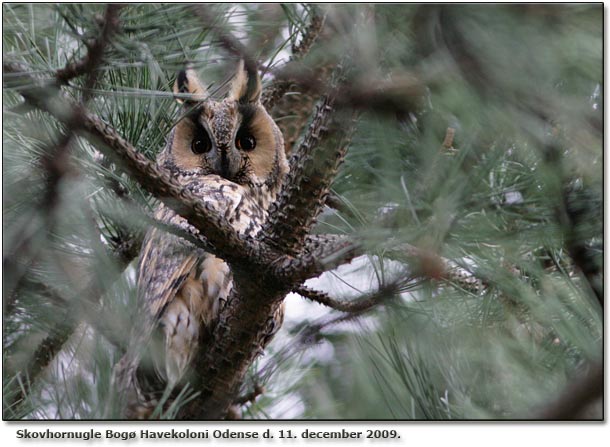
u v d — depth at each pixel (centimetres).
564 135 402
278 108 935
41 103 484
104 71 562
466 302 548
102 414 528
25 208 536
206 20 529
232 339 644
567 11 343
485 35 346
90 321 601
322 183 561
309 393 820
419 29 369
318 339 721
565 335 452
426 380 505
